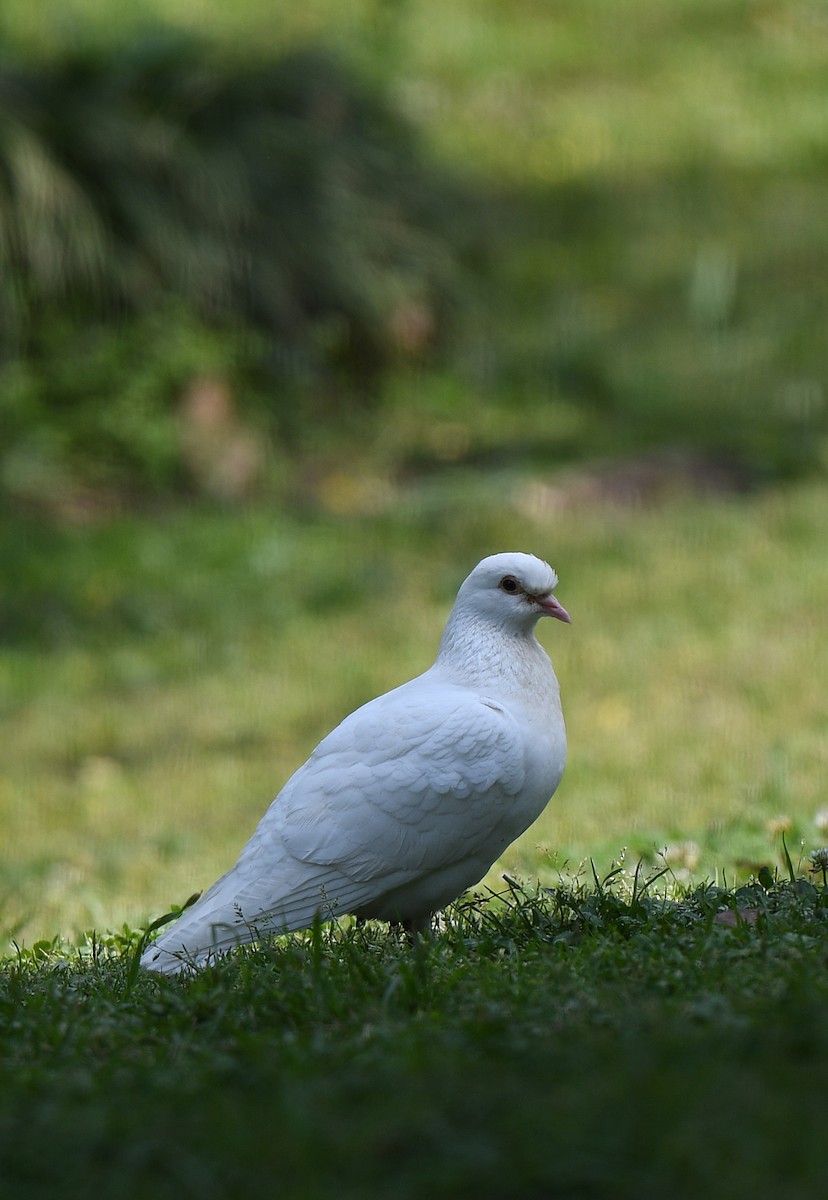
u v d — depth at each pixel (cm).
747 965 479
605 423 1833
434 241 1889
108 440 1662
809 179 2409
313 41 1939
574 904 580
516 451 1761
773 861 719
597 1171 324
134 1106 383
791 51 2789
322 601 1463
